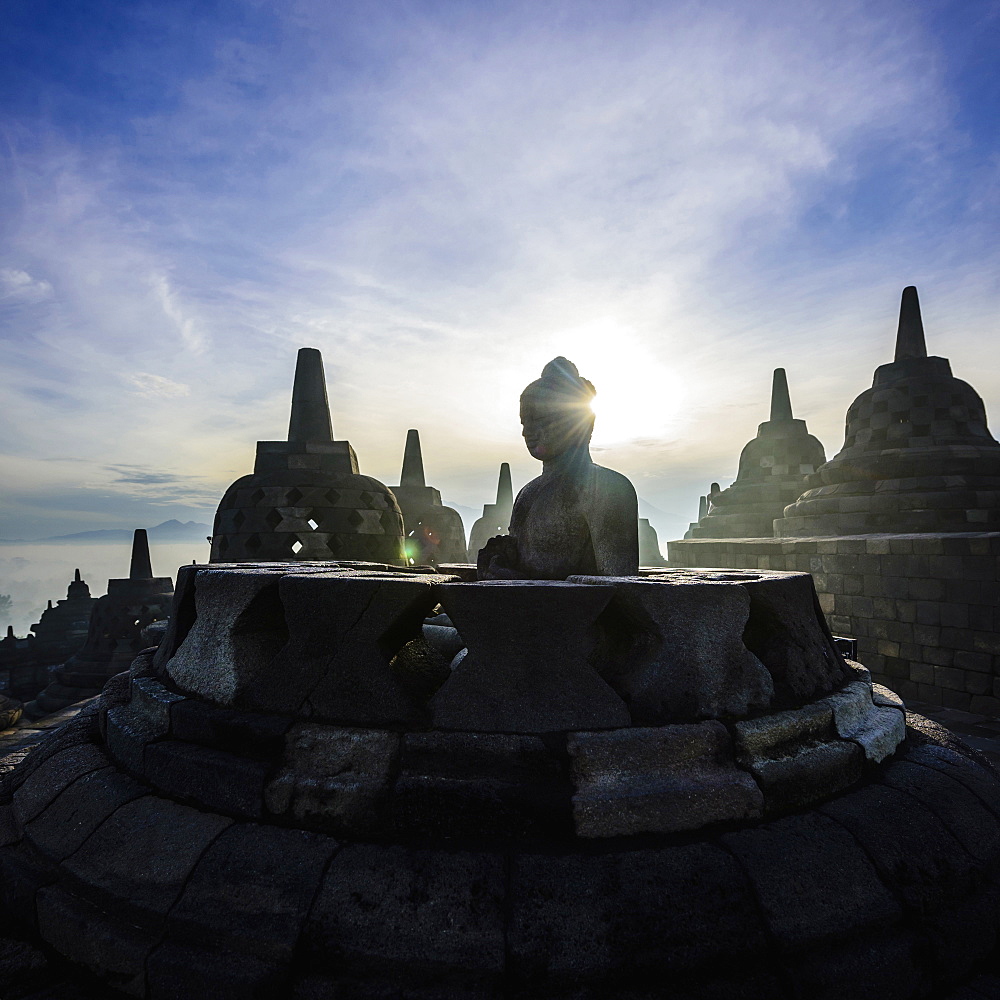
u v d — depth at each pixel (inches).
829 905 83.1
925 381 487.5
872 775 112.7
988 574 299.0
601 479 156.3
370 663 104.6
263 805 95.7
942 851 96.3
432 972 74.9
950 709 307.7
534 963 74.4
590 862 84.3
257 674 115.5
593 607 101.9
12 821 118.0
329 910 80.3
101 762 122.3
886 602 350.0
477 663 100.9
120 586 568.4
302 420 417.7
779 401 745.0
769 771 97.7
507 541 173.0
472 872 83.3
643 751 95.0
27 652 982.4
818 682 123.4
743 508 714.2
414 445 831.7
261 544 347.3
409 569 189.8
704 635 107.7
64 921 90.4
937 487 430.6
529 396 168.6
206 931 81.3
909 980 80.2
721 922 79.0
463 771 93.4
